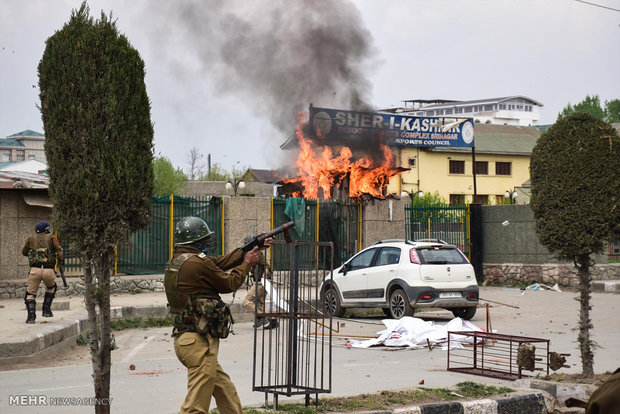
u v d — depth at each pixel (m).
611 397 2.69
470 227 25.77
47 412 7.21
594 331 14.27
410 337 12.44
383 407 6.77
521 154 62.06
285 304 7.88
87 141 5.80
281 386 6.85
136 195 5.97
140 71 6.07
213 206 20.70
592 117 8.35
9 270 18.31
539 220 8.63
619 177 8.24
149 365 10.32
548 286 23.61
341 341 13.07
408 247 15.64
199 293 5.35
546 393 7.60
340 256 22.38
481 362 10.42
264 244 5.65
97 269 5.95
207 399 5.32
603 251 8.43
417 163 58.06
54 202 5.86
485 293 22.50
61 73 5.82
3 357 10.34
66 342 12.23
